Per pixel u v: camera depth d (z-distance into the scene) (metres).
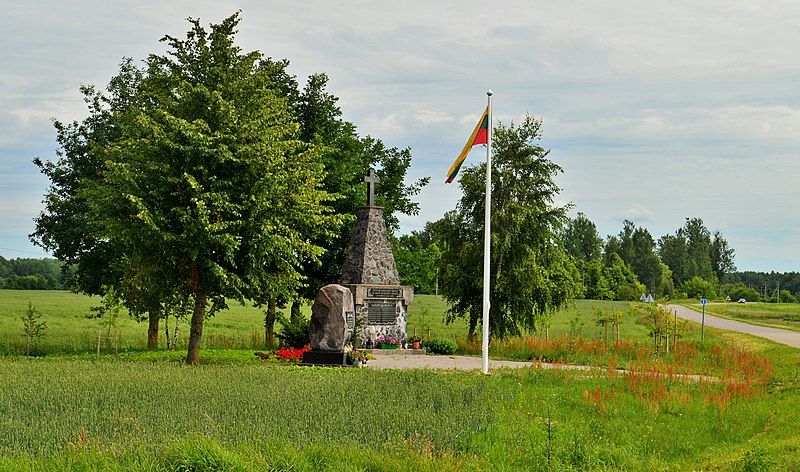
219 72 29.66
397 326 38.44
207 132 28.30
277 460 12.79
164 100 29.70
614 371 27.36
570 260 45.34
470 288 42.53
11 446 13.26
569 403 21.67
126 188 27.95
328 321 31.58
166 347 39.28
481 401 19.81
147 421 15.20
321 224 32.03
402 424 15.95
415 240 57.22
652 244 174.50
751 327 66.62
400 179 45.47
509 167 42.66
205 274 29.36
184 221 27.19
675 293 155.12
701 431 18.80
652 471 14.86
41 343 39.19
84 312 64.25
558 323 63.78
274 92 31.59
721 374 28.47
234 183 28.52
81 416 15.46
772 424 19.00
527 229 41.50
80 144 39.06
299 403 17.84
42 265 147.88
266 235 28.08
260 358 32.50
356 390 20.59
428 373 25.92
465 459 14.05
